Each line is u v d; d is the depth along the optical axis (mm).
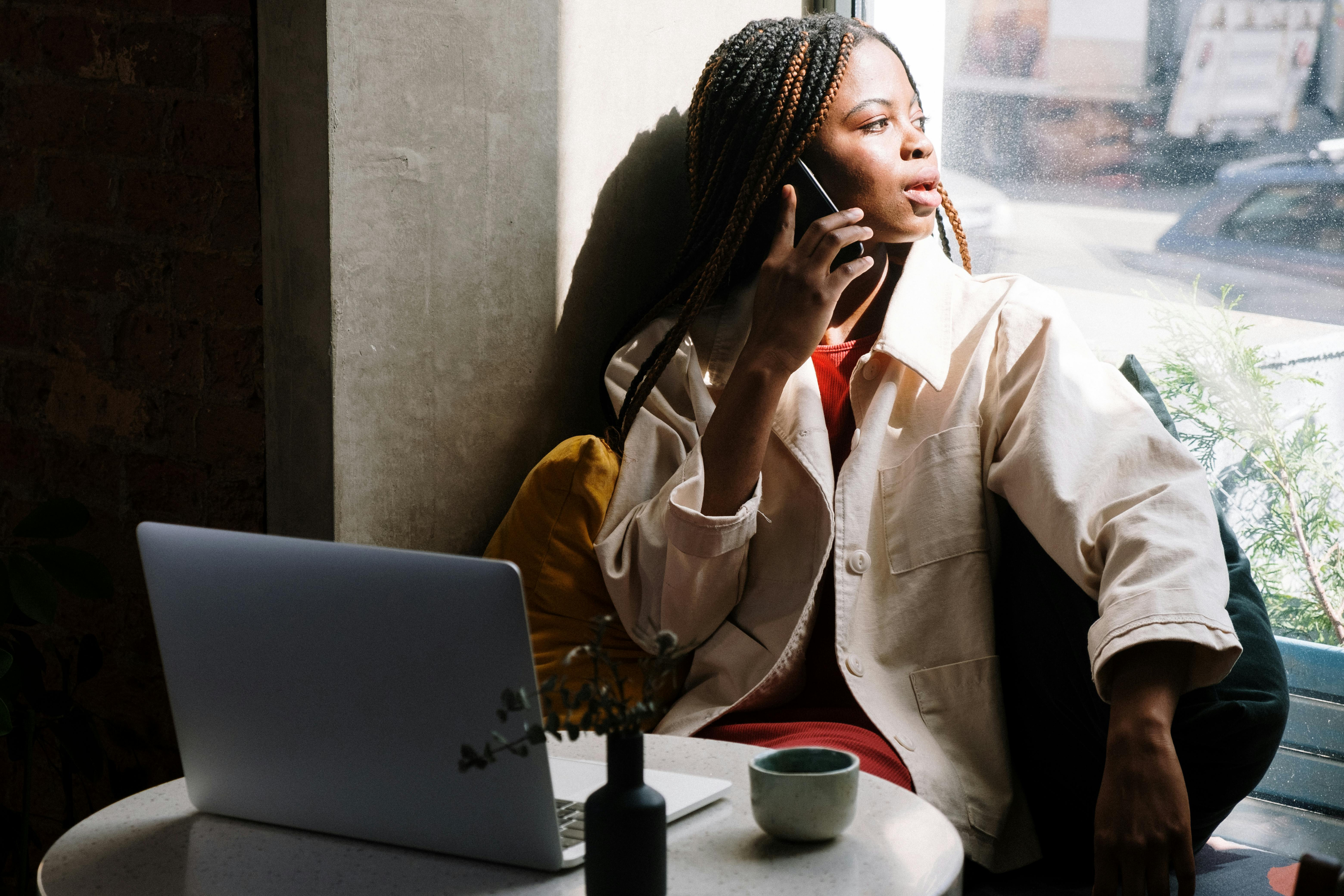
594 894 948
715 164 2014
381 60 1714
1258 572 2043
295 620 1066
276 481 1811
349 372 1722
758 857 1054
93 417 2041
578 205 2074
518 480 2020
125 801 1240
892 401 1815
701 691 1801
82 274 2027
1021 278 1900
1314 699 1979
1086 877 1619
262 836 1139
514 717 995
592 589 1836
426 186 1803
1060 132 2186
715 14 2320
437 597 995
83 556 1739
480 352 1923
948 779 1581
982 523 1737
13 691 1842
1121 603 1440
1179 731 1498
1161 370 2115
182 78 1868
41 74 2037
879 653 1723
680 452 1870
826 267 1759
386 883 1027
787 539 1810
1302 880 751
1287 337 1976
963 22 2275
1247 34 1966
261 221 1795
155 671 1988
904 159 1922
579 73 2041
